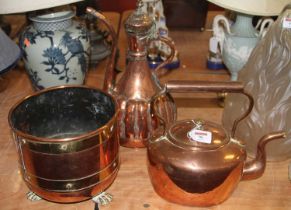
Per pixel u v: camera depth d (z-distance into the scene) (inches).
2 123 32.6
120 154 28.5
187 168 21.2
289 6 26.2
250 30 33.9
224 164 21.3
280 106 26.0
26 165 21.8
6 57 25.5
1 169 27.4
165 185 22.6
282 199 24.8
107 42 42.5
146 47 26.6
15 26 53.7
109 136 21.9
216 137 22.3
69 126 27.6
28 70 34.0
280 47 25.4
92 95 25.7
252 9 31.0
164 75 39.8
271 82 26.0
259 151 23.9
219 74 40.4
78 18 38.5
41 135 26.9
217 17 38.1
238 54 33.5
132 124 27.3
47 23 31.6
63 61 32.3
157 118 25.8
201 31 52.4
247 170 24.0
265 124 26.3
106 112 25.7
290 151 27.5
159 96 25.7
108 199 24.4
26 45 32.2
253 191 25.3
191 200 22.6
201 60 43.6
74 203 24.3
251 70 27.2
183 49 46.6
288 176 26.4
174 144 22.2
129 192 25.2
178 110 33.9
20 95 37.2
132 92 26.8
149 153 23.0
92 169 21.8
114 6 78.1
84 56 33.8
